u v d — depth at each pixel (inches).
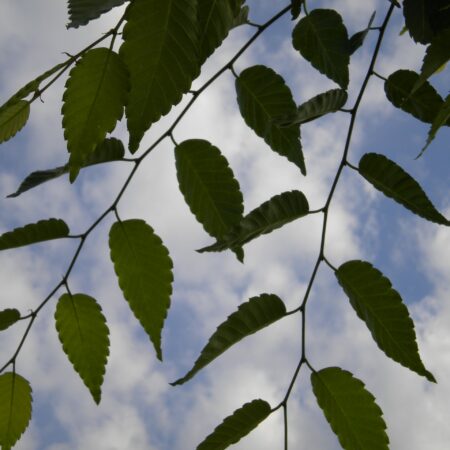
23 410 19.4
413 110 19.3
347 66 19.8
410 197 19.0
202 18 15.6
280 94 18.9
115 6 14.8
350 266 18.5
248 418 18.4
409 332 18.0
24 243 18.6
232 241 18.3
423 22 18.1
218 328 18.4
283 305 18.7
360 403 18.2
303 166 19.2
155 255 18.1
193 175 18.3
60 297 18.9
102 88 14.7
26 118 16.1
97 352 18.9
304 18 19.8
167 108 14.7
